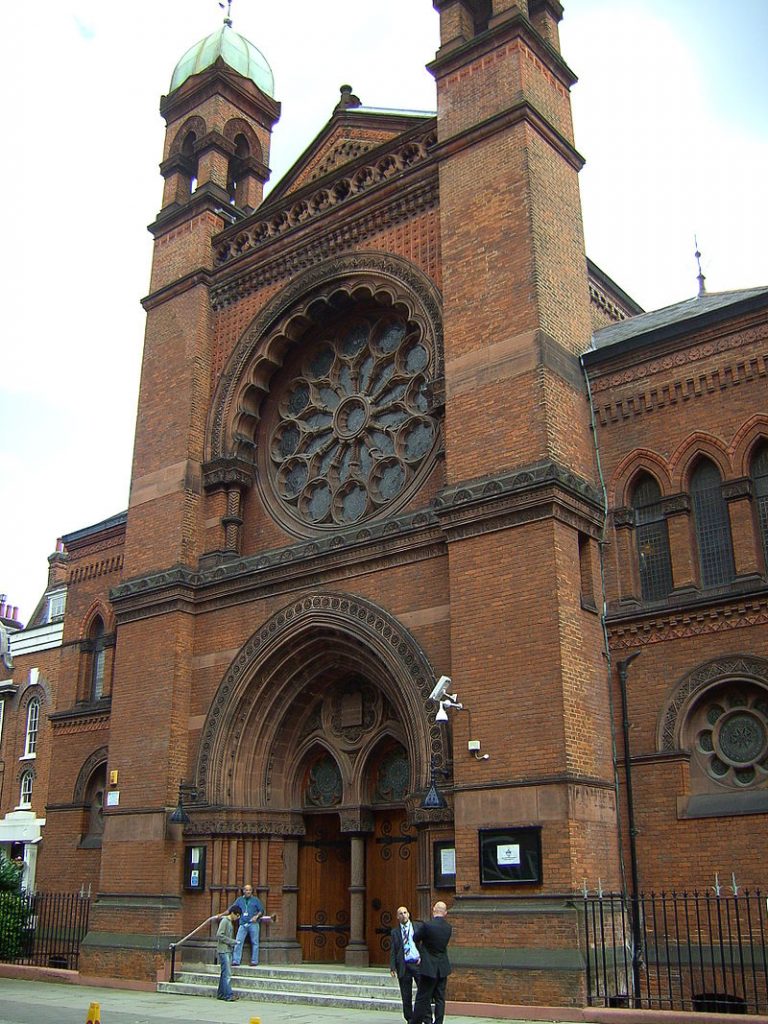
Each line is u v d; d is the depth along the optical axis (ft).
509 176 67.72
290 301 81.71
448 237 69.77
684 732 57.77
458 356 66.74
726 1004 50.01
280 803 73.51
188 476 81.56
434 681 62.59
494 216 67.67
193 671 76.95
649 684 59.57
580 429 65.16
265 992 61.67
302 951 71.77
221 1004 59.93
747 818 54.29
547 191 68.49
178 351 86.53
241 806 71.82
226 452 82.28
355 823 69.51
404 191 75.77
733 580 59.57
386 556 67.36
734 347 61.77
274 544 78.95
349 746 71.67
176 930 70.54
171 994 65.72
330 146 87.51
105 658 95.71
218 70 95.71
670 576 61.87
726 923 53.52
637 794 58.03
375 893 69.26
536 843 54.34
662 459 63.21
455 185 70.44
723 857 54.54
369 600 67.41
